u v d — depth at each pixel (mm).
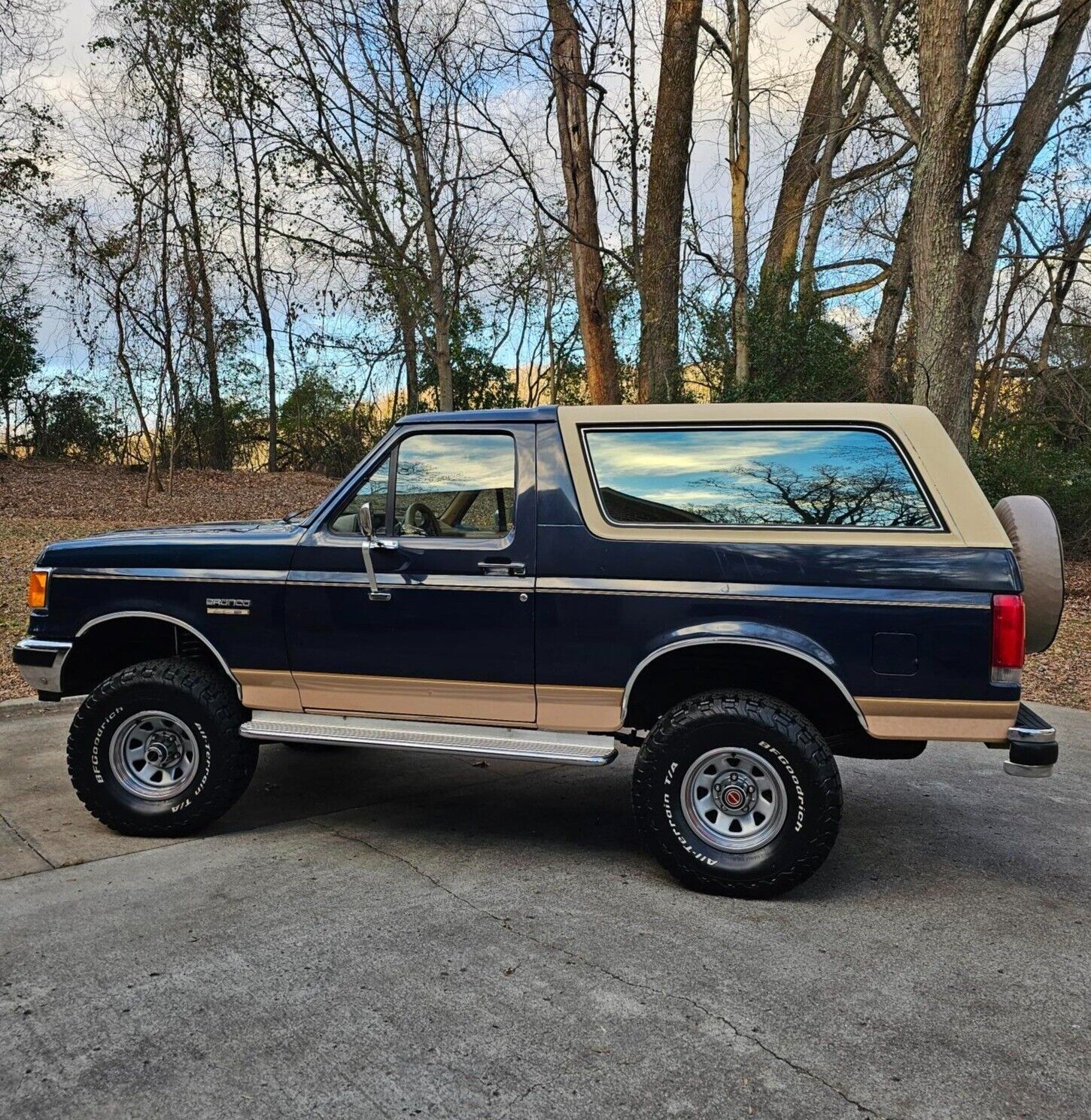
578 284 13656
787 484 3828
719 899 3773
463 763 5852
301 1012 2857
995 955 3326
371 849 4281
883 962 3246
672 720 3787
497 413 4105
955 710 3576
